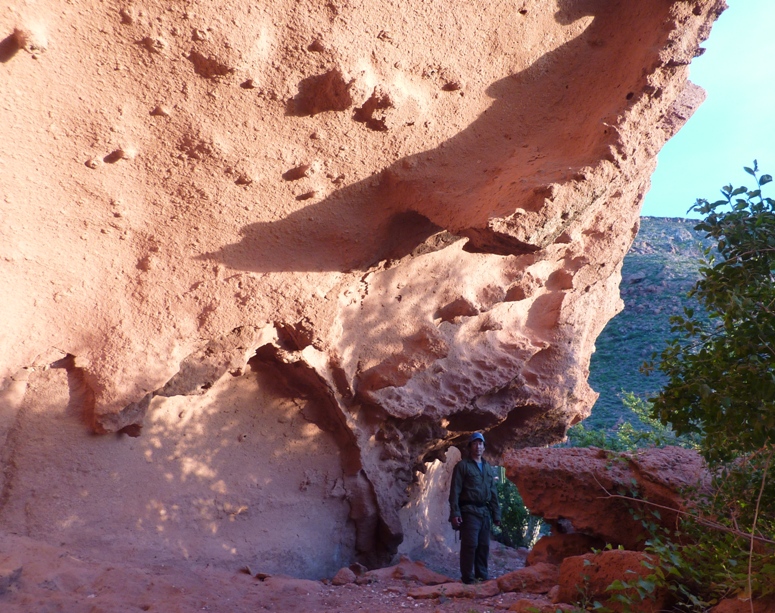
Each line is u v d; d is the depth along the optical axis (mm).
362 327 6414
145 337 4902
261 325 5320
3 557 4031
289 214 5109
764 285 3590
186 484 5512
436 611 4355
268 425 6234
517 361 7754
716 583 3441
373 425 6887
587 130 5043
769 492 3811
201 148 4570
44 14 3805
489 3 4984
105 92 4184
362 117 4863
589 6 5395
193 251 4973
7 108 3982
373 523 7066
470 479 6445
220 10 4121
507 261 7176
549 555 5758
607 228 7730
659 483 5102
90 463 4844
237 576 5207
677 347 4059
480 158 5262
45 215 4410
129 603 4070
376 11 4559
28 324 4523
